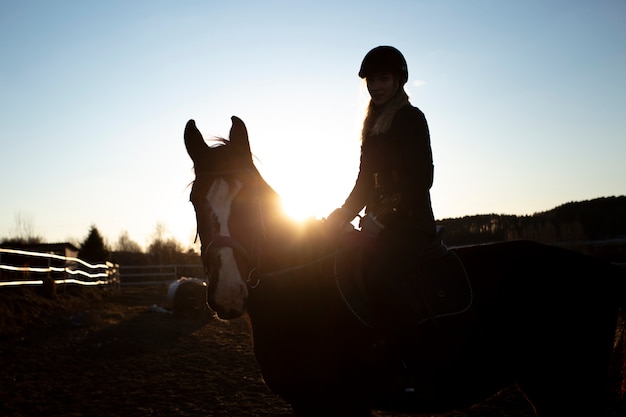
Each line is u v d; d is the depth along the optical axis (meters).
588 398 3.32
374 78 3.38
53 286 15.02
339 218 3.31
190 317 14.48
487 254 3.50
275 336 3.13
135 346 10.03
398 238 3.07
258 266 3.02
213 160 3.00
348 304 3.11
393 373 3.14
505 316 3.29
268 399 6.29
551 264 3.45
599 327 3.34
